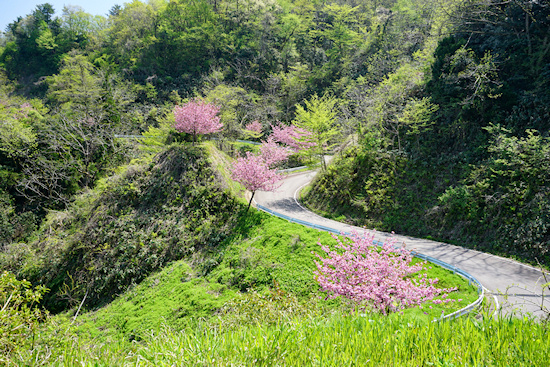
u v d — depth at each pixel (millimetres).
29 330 5016
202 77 70312
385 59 52188
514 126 24359
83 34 104562
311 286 18188
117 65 81438
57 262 26688
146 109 62344
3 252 30469
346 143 36000
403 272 13422
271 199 34781
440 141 28094
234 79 71438
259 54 72375
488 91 25766
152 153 36969
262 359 3316
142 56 77750
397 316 4582
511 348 3227
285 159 43938
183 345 3635
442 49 29516
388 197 27312
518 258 18938
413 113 27812
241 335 3955
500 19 28234
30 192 41438
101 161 41812
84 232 28000
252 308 8062
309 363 3264
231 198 27984
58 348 4391
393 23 58875
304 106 61781
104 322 21031
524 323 3908
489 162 23422
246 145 47250
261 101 61781
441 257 19922
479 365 2916
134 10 88875
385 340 3553
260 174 27344
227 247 24172
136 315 20609
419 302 12328
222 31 79875
